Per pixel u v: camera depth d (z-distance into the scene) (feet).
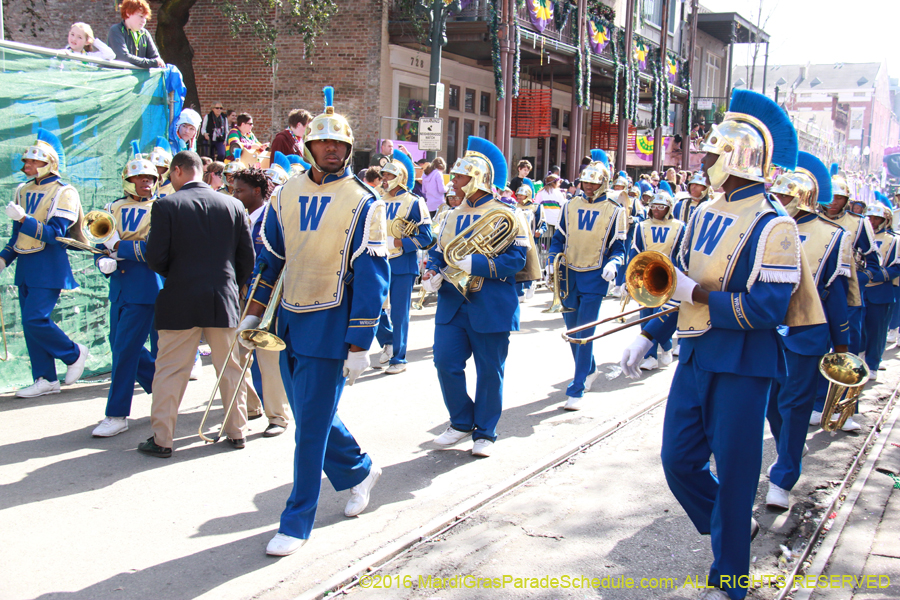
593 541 13.34
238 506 14.29
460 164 17.10
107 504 14.15
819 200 17.49
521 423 20.21
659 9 87.56
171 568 11.84
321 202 12.44
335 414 13.46
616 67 66.49
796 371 15.57
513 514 14.38
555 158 80.74
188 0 43.80
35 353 21.17
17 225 20.34
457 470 16.52
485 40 52.54
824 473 17.66
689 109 87.92
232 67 55.88
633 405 22.27
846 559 13.01
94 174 23.20
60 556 12.09
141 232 18.40
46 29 53.16
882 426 21.79
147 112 24.77
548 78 73.87
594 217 22.03
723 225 11.32
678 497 12.18
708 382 11.32
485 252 16.69
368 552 12.55
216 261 16.48
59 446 17.13
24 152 21.56
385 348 25.81
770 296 10.62
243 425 17.56
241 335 12.65
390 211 24.84
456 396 17.54
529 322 36.19
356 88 53.11
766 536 14.12
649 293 11.50
